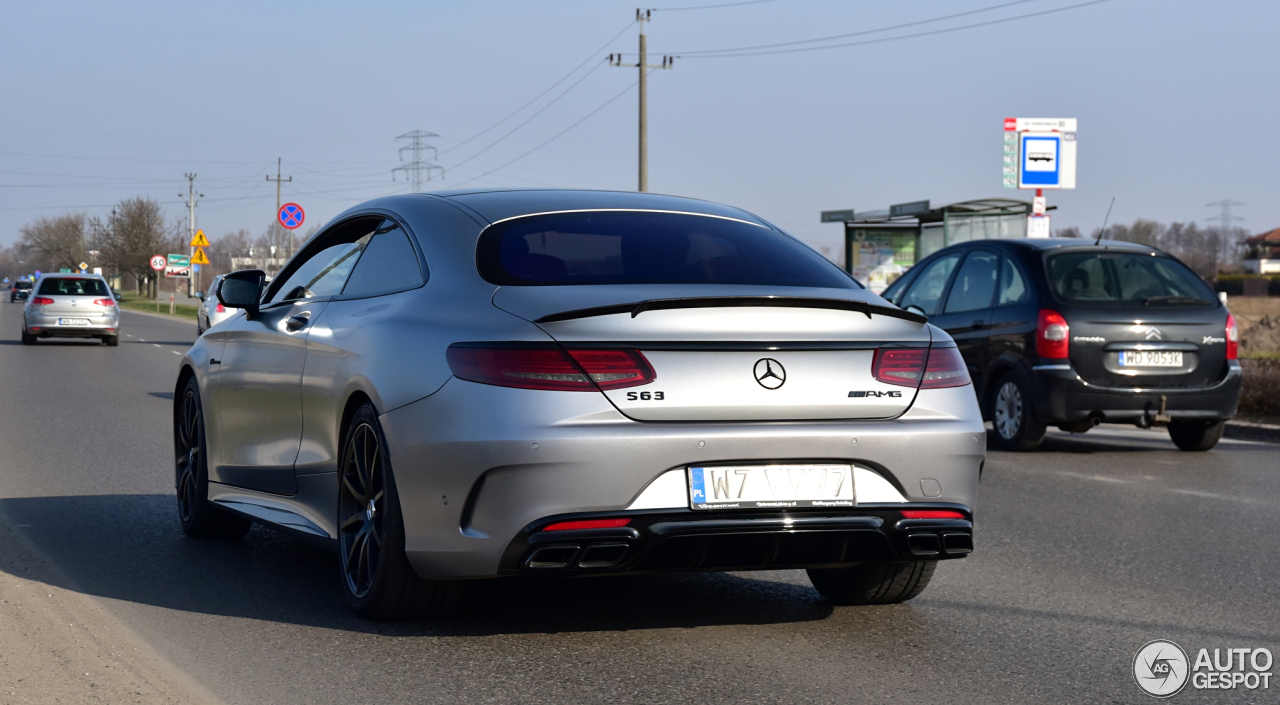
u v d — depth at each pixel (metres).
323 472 4.80
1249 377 13.04
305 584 5.11
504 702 3.59
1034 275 10.35
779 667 3.99
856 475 4.04
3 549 5.70
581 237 4.51
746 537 3.90
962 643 4.34
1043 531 6.70
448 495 3.93
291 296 5.55
